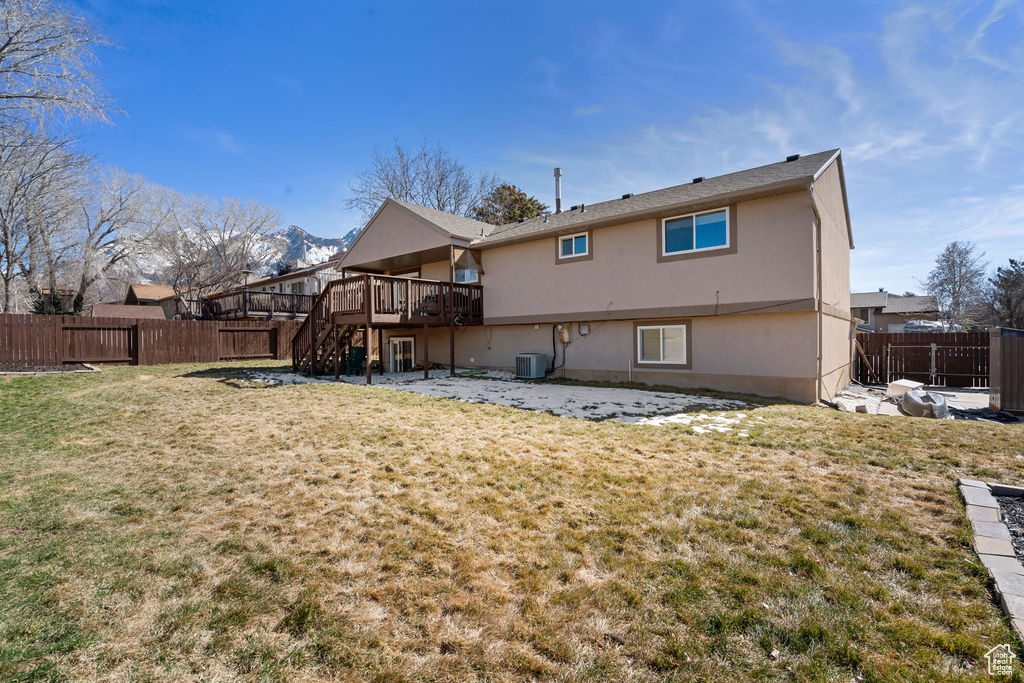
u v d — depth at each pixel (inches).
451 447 206.5
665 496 151.4
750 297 372.8
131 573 108.0
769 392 373.4
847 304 519.8
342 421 258.8
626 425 250.7
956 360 531.8
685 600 97.0
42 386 391.2
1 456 202.4
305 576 106.3
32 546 121.4
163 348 633.6
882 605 95.0
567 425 249.0
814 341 355.3
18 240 913.5
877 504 144.2
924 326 1499.8
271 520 136.5
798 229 351.3
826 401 366.3
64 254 1050.7
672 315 411.8
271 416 274.7
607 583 103.1
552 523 132.9
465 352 596.1
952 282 1277.1
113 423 260.8
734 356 390.9
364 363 527.5
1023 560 110.7
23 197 875.4
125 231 1235.9
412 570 108.7
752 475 171.2
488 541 122.3
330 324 469.1
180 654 81.6
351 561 112.9
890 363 563.8
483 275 561.3
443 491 156.5
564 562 112.0
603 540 122.7
